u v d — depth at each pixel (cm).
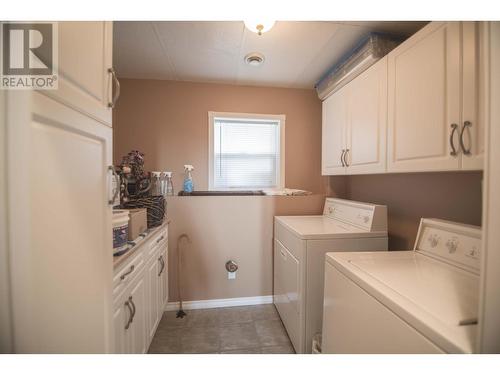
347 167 194
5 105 49
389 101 145
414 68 126
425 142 119
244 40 177
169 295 219
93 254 76
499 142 54
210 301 225
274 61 209
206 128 258
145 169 248
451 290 86
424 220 132
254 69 225
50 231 57
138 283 134
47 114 55
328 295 122
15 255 50
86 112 72
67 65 63
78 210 68
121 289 110
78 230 68
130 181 177
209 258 224
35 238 52
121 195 165
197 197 221
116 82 92
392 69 143
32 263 52
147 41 178
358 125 178
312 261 157
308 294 157
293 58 204
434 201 150
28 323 51
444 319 68
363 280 94
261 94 266
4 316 51
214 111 259
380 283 91
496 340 55
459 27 101
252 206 229
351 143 188
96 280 77
